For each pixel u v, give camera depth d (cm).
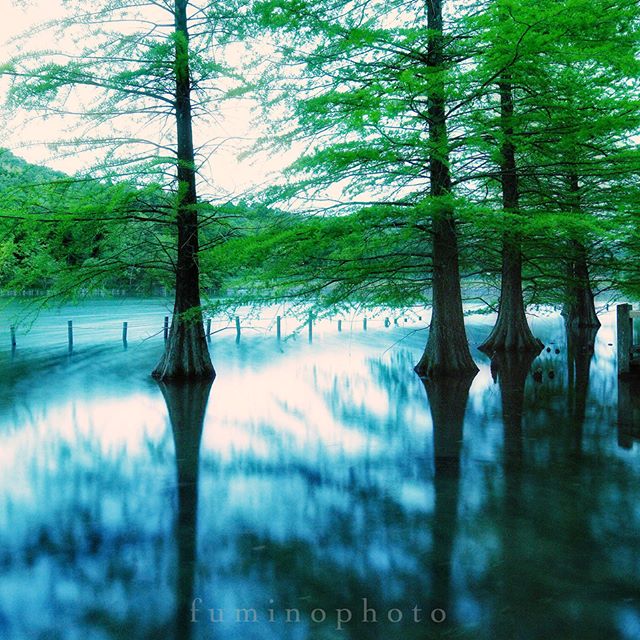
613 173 1617
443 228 1820
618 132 1775
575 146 1686
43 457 1021
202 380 1834
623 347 1662
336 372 1986
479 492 793
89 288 1819
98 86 1627
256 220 1838
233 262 1593
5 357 2317
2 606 527
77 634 482
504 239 2116
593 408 1309
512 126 1534
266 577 570
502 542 633
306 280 1769
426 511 730
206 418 1323
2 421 1299
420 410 1363
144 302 5662
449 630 475
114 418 1323
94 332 3234
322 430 1195
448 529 671
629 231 1455
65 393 1620
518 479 843
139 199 1695
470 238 2284
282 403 1485
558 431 1116
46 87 1534
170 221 1769
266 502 780
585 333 3156
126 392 1638
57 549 641
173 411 1399
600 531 656
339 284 1941
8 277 2061
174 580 568
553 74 1501
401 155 1608
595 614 491
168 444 1105
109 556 623
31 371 1992
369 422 1257
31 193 1605
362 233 1616
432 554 609
